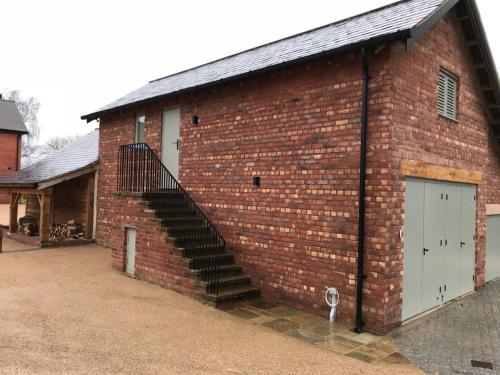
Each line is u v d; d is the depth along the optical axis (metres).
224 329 6.11
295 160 7.52
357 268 6.50
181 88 9.76
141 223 9.04
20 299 7.01
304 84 7.45
